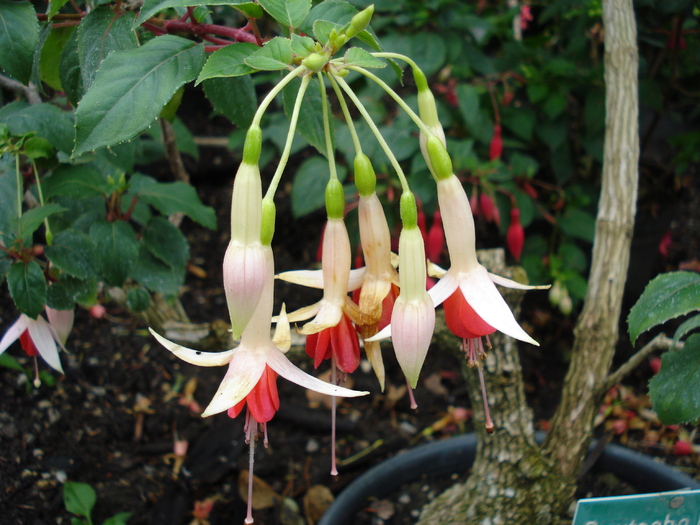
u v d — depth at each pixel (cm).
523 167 55
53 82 27
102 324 55
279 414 50
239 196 17
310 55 17
